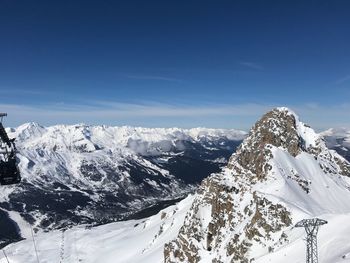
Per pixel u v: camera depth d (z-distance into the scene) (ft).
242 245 520.83
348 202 650.43
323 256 356.38
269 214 522.88
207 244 627.05
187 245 646.74
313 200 626.23
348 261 311.47
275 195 569.64
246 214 593.42
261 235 513.04
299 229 452.35
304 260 356.59
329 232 395.34
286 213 507.30
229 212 631.56
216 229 631.56
